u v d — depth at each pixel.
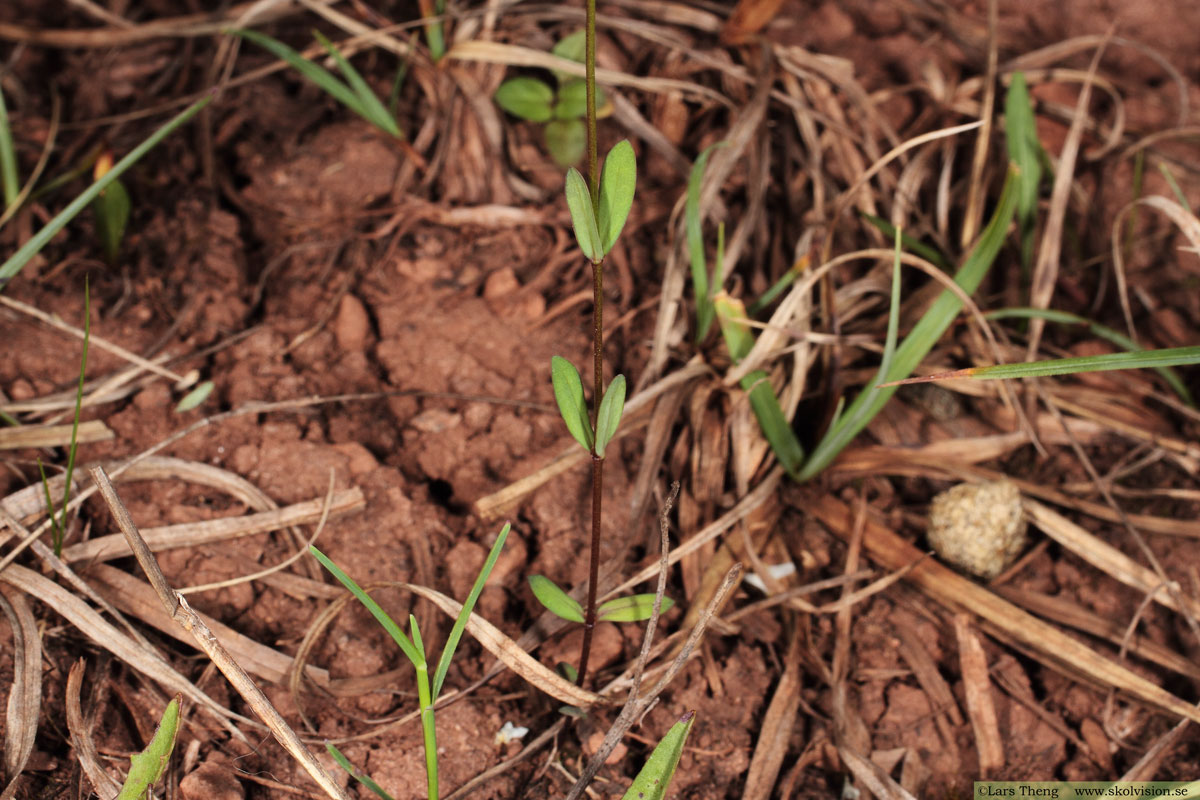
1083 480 0.28
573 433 0.23
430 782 0.23
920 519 0.28
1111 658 0.27
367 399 0.28
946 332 0.29
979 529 0.27
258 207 0.29
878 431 0.28
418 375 0.28
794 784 0.25
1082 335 0.29
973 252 0.27
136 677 0.25
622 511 0.27
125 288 0.28
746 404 0.27
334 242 0.29
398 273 0.29
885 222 0.28
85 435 0.27
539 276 0.29
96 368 0.27
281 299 0.29
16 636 0.25
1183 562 0.27
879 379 0.26
